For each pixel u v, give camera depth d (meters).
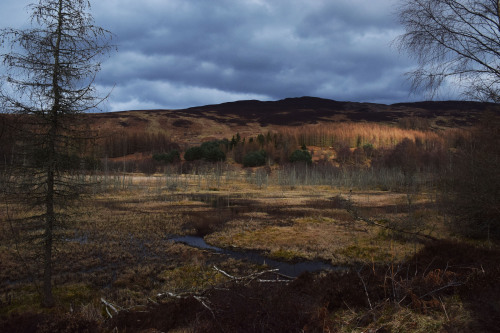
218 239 17.03
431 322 3.59
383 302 4.19
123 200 33.78
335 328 3.79
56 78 7.17
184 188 49.25
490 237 12.00
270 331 3.81
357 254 12.78
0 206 19.86
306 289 5.48
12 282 9.98
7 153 6.88
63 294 8.78
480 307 3.67
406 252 11.91
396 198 33.84
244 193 44.94
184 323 4.95
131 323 5.40
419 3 5.58
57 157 7.29
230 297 4.70
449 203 14.07
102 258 13.05
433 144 100.38
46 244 8.00
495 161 8.90
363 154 107.94
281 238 16.70
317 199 37.22
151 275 11.09
